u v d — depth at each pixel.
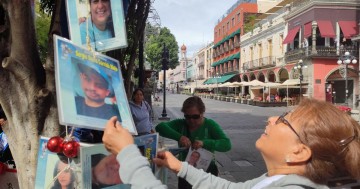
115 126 1.20
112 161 1.38
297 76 30.00
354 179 1.10
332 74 29.28
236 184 1.61
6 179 2.13
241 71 45.84
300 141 1.08
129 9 3.46
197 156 2.76
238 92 47.12
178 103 32.47
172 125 3.06
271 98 30.77
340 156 1.05
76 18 1.59
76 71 1.33
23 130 1.71
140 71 10.23
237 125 14.95
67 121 1.21
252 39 41.56
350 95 28.92
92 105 1.35
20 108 1.70
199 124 2.99
